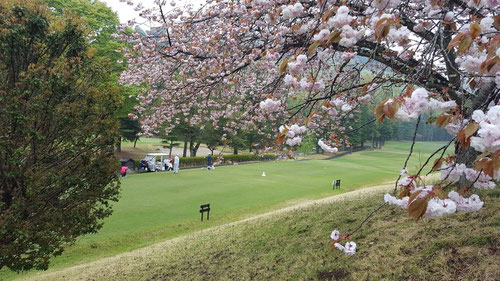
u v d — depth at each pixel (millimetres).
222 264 6141
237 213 12844
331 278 4441
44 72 6000
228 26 6129
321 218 7320
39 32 5965
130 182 18516
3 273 8203
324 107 3395
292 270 5055
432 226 4973
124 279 6480
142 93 8828
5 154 5504
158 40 7445
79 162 6238
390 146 75688
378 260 4500
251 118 7152
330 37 2121
